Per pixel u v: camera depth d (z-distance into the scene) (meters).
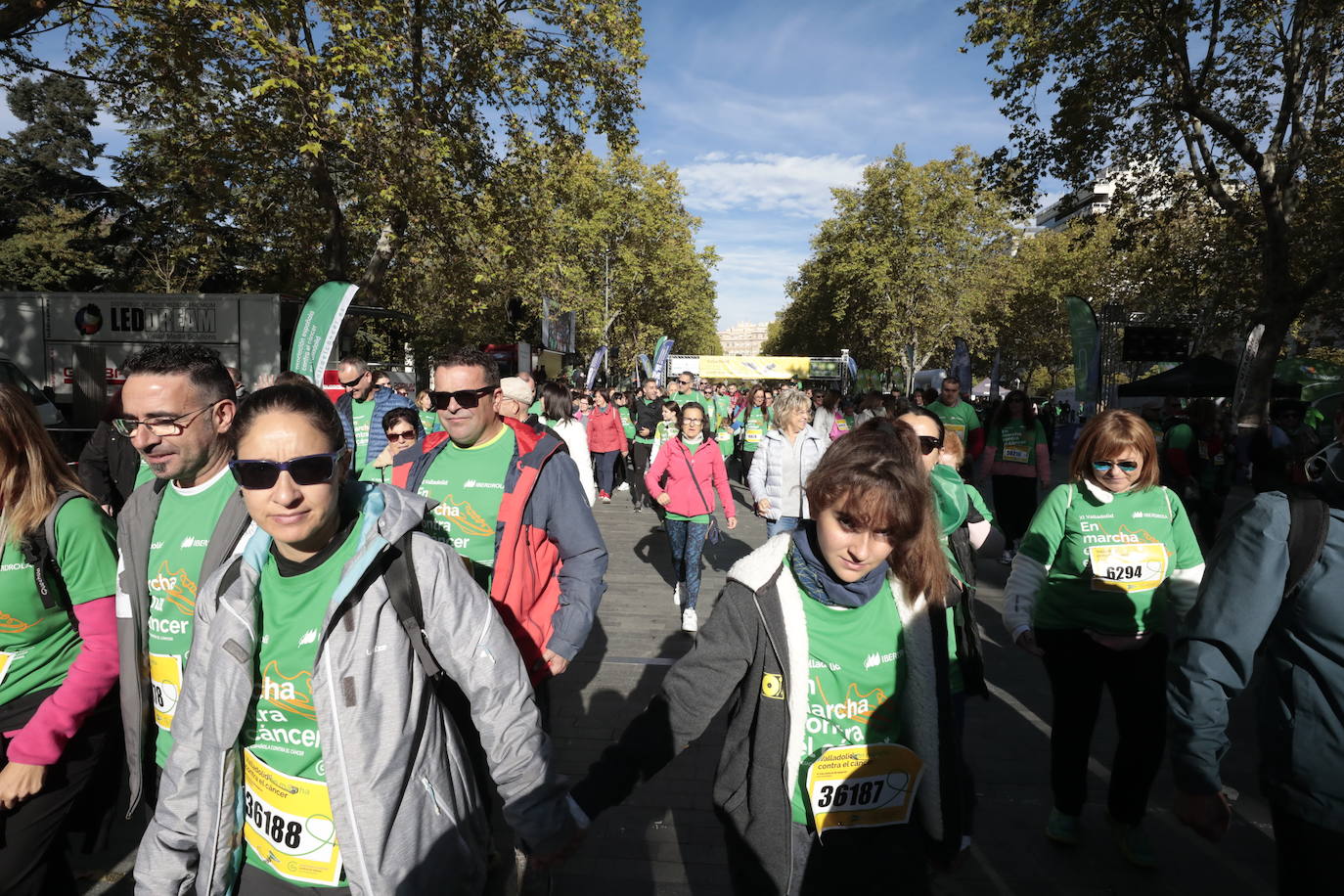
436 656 1.69
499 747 1.68
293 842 1.66
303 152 14.91
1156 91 16.92
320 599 1.62
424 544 1.69
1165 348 22.25
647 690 4.93
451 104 16.48
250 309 15.13
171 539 2.23
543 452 3.02
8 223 30.78
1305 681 1.77
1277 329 16.80
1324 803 1.75
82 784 2.18
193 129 16.80
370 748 1.58
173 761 1.68
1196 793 1.84
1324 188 18.91
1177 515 3.11
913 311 49.56
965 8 17.62
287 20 14.04
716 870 3.07
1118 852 3.23
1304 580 1.76
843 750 1.78
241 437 1.55
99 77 14.66
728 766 1.83
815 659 1.78
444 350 3.08
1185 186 19.36
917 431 3.03
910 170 48.25
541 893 2.83
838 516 1.63
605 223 44.12
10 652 2.17
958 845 1.81
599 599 2.99
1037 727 4.49
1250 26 16.52
